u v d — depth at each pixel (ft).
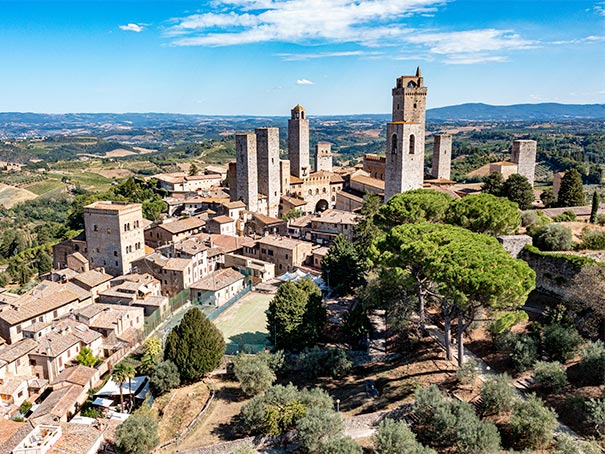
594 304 211.00
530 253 267.80
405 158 444.55
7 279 566.36
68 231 650.43
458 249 196.65
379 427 171.73
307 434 177.06
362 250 372.99
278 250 448.24
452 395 193.57
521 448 161.99
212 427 219.61
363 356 257.55
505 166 518.37
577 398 175.32
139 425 211.20
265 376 242.17
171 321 357.20
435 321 266.77
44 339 303.89
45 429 222.48
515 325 232.53
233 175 621.31
